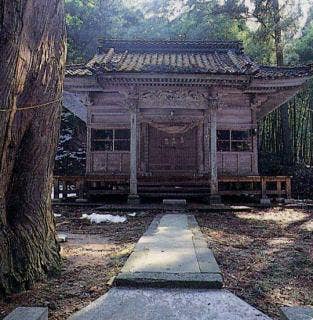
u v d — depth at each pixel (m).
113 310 3.06
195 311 3.04
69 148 19.23
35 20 3.47
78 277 4.02
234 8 17.30
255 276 4.09
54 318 2.94
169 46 14.38
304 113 18.14
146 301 3.25
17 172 3.87
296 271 4.32
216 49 14.39
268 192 12.11
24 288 3.51
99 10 22.22
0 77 3.04
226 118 13.70
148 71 10.35
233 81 10.70
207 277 3.68
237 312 3.02
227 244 5.83
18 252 3.59
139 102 11.35
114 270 4.26
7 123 3.24
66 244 5.91
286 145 16.02
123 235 6.70
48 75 3.95
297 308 2.52
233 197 13.44
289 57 17.92
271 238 6.46
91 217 8.95
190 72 10.38
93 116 13.66
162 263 4.23
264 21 16.77
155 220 8.09
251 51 18.59
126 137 13.72
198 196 12.23
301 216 9.41
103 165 13.61
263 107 14.13
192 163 13.83
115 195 13.34
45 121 4.05
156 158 13.87
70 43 20.72
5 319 2.39
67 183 12.97
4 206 3.56
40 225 4.06
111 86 11.12
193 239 5.79
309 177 14.22
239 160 13.70
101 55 13.49
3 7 2.99
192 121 13.49
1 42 3.03
